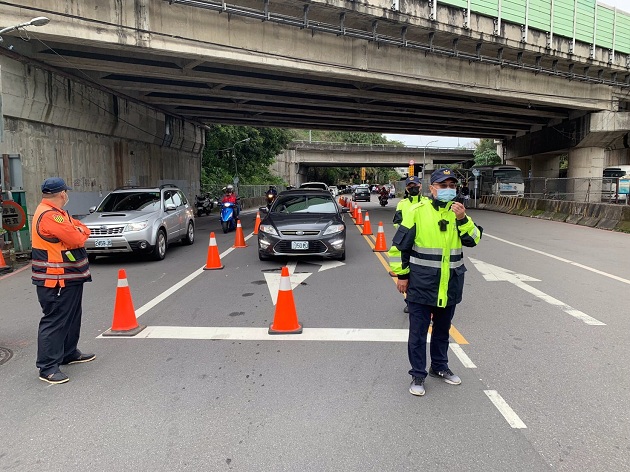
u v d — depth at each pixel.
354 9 14.88
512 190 31.77
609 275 8.45
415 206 3.71
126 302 5.35
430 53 18.03
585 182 27.61
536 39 20.62
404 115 28.25
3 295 7.48
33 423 3.35
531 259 10.20
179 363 4.41
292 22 13.94
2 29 10.57
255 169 52.22
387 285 7.63
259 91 20.81
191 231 13.30
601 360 4.42
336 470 2.77
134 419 3.39
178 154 27.62
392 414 3.42
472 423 3.29
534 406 3.53
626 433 3.14
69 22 11.14
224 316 5.91
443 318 3.86
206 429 3.24
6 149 12.41
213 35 13.45
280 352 4.66
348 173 116.38
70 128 15.58
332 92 19.78
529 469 2.76
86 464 2.85
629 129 26.69
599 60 23.81
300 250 9.25
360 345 4.84
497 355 4.55
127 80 18.03
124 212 10.30
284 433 3.18
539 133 33.28
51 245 4.01
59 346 4.10
